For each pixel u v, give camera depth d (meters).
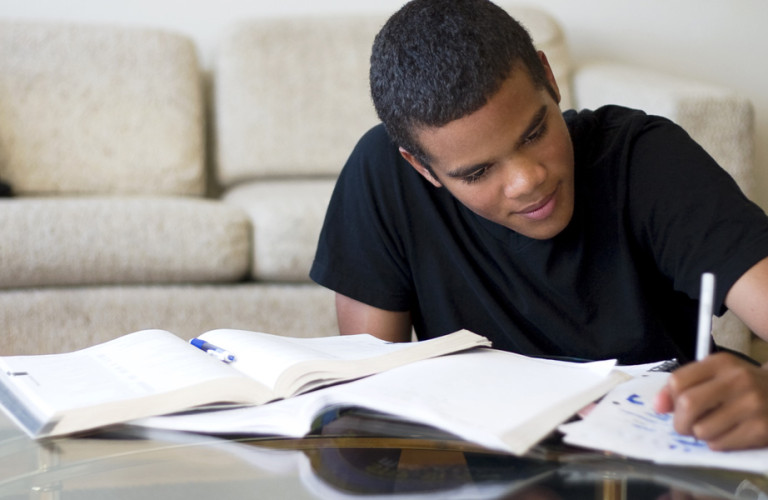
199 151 2.32
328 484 0.61
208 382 0.73
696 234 0.89
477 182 0.84
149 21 2.47
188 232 1.86
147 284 1.88
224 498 0.59
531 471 0.61
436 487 0.59
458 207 1.05
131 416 0.69
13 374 0.78
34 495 0.61
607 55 2.61
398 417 0.67
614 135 1.00
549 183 0.83
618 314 0.98
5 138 2.19
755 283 0.83
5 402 0.74
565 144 0.84
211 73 2.50
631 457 0.61
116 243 1.82
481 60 0.78
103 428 0.70
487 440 0.61
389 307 1.09
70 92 2.25
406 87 0.82
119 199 1.95
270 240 1.89
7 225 1.79
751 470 0.59
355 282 1.09
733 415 0.61
